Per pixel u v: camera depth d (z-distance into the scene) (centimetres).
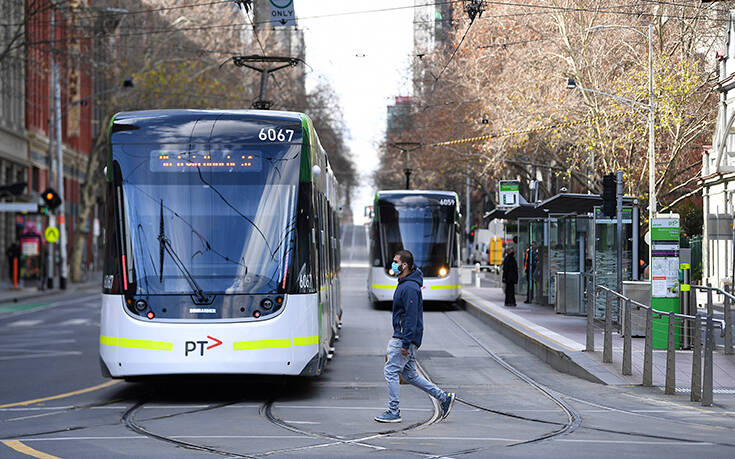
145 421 1977
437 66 8975
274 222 2277
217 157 2297
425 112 9612
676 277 3262
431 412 2133
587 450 1622
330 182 3372
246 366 2206
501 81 7362
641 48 7125
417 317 1955
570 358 2975
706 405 2250
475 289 8106
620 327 3703
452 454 1578
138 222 2266
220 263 2244
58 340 4088
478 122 8256
